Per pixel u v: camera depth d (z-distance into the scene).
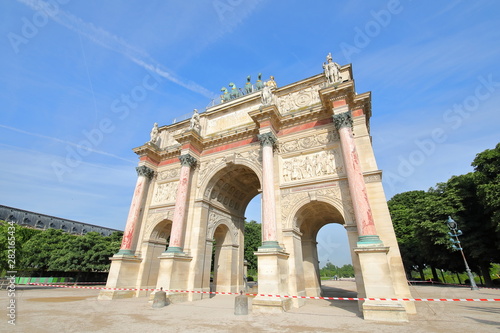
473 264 37.03
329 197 21.34
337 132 23.42
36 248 50.78
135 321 14.09
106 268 47.94
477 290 28.34
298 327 12.63
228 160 28.23
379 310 14.36
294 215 22.33
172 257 23.16
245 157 27.53
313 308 19.05
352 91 22.11
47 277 50.53
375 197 19.42
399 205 55.31
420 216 40.41
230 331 11.82
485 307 17.95
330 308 19.05
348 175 19.55
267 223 20.86
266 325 13.11
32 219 85.94
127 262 26.83
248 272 74.12
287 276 20.20
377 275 15.49
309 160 23.84
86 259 46.72
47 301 22.44
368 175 20.30
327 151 23.36
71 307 18.98
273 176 23.02
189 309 18.55
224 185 31.66
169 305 20.52
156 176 33.59
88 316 15.40
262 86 33.97
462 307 18.28
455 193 36.25
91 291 34.56
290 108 27.97
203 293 25.08
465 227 33.62
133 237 28.67
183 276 24.00
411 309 16.06
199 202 27.80
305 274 26.41
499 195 27.69
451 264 37.44
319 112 24.59
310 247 27.06
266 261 19.16
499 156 30.42
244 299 16.52
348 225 19.69
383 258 15.73
